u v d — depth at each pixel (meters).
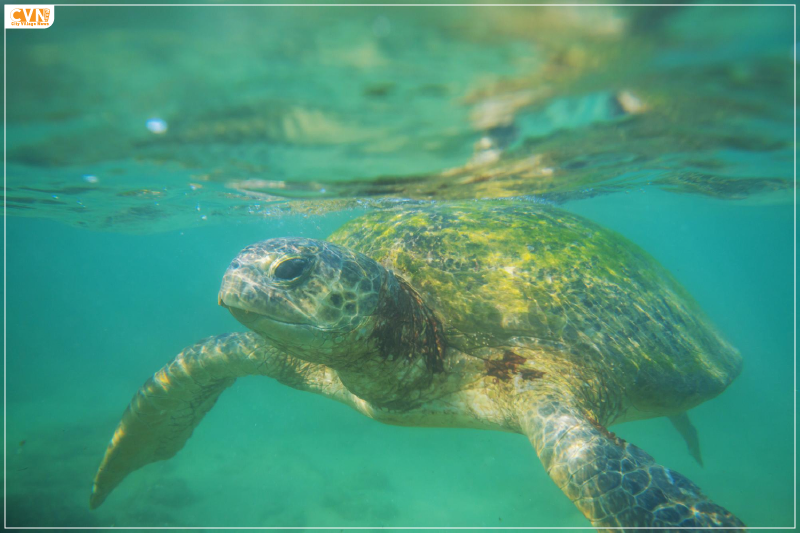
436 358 0.60
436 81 0.53
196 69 0.49
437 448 1.62
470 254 0.67
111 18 0.41
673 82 0.55
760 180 1.37
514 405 0.56
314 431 1.84
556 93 0.57
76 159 0.81
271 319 0.50
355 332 0.52
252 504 1.22
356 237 0.77
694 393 0.65
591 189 1.36
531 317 0.62
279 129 0.66
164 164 0.86
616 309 0.66
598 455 0.45
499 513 1.16
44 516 1.04
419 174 0.92
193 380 0.71
